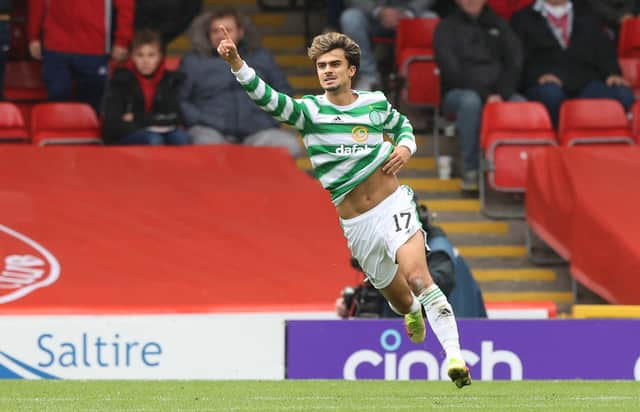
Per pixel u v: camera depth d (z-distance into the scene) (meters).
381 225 22.12
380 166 22.19
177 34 46.16
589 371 28.86
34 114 41.19
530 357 28.83
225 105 41.47
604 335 28.91
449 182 43.94
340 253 35.94
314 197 38.16
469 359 28.83
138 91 40.47
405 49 45.88
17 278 34.06
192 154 39.16
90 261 35.00
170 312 30.97
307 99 22.25
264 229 36.72
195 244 35.97
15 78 45.22
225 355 28.91
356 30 45.41
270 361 28.91
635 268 36.28
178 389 26.17
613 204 38.03
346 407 22.23
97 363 28.77
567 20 44.84
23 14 46.19
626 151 39.75
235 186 38.22
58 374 28.72
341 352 28.86
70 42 42.25
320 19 50.81
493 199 43.50
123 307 31.80
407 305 23.25
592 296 39.59
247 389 26.14
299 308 31.58
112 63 43.34
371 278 22.98
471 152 42.72
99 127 41.53
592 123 42.88
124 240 35.88
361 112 22.19
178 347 28.88
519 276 40.62
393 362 28.77
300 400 23.69
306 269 35.28
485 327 28.83
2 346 28.62
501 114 42.28
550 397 24.38
